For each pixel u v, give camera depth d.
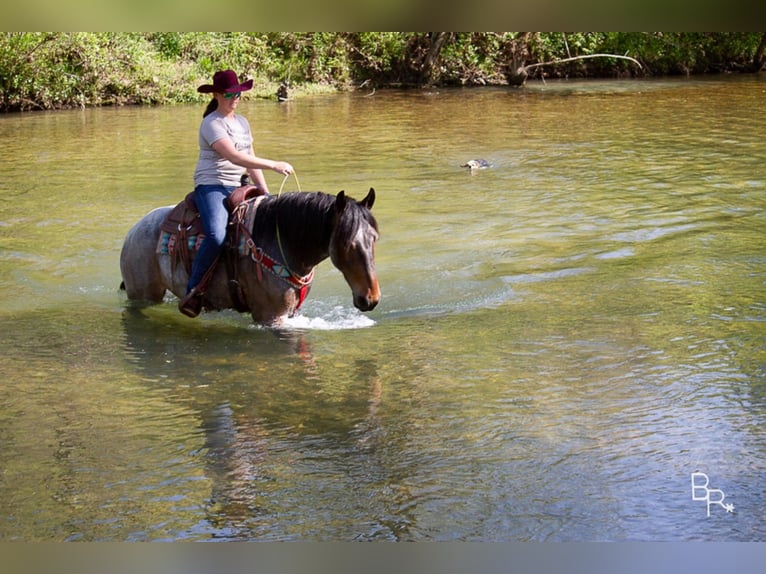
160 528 4.36
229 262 6.96
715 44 32.75
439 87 29.52
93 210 11.36
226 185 7.01
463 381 6.03
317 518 4.44
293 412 5.60
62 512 4.51
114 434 5.34
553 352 6.52
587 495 4.60
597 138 17.03
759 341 6.63
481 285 8.19
